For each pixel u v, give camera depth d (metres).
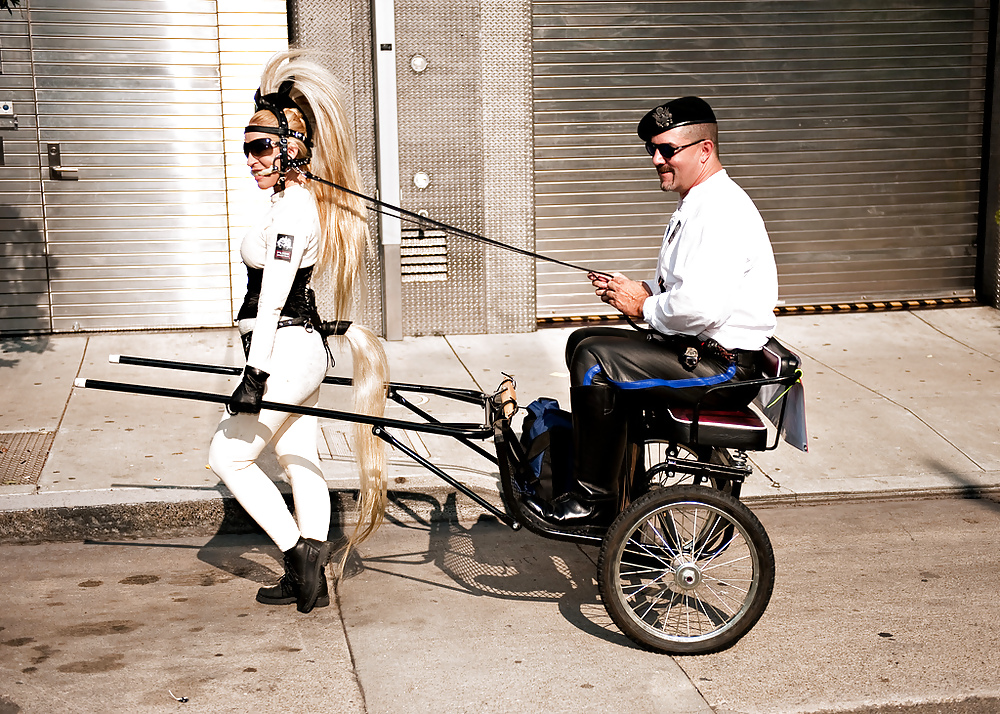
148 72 7.36
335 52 7.47
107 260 7.56
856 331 8.27
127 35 7.29
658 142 3.88
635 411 4.00
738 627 3.78
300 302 4.02
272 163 3.91
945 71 8.63
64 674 3.60
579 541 3.91
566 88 8.12
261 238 3.91
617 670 3.70
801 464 5.83
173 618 4.07
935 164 8.78
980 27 8.61
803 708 3.44
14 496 4.91
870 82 8.54
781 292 8.78
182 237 7.63
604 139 8.25
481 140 7.84
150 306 7.69
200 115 7.48
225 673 3.63
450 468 5.49
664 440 4.02
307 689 3.53
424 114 7.72
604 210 8.36
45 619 4.04
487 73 7.75
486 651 3.83
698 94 8.32
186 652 3.78
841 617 4.14
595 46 8.09
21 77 7.19
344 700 3.47
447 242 7.91
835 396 6.84
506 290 8.05
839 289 8.86
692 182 3.91
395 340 7.83
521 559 4.76
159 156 7.49
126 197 7.50
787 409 4.00
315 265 4.12
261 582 4.44
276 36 7.44
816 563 4.70
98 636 3.90
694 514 3.92
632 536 3.91
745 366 3.81
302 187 4.04
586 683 3.60
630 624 3.78
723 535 4.10
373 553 4.80
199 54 7.40
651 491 3.74
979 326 8.40
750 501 5.45
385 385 4.25
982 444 6.11
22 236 7.41
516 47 7.75
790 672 3.69
